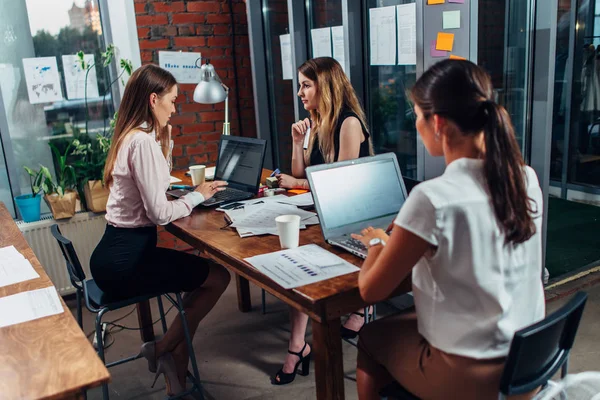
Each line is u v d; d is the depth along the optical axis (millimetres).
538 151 2775
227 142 2824
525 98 2791
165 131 2270
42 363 1241
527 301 1272
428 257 1229
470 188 1182
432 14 2588
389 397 1455
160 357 2262
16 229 2402
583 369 2340
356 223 1866
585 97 4504
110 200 2197
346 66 3320
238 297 3174
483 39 3051
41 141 3549
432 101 1228
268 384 2414
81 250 3439
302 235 1968
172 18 3795
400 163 3469
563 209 4504
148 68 2150
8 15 3336
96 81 3656
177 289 2197
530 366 1245
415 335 1402
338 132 2479
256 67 4094
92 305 2145
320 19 3707
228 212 2246
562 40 4457
